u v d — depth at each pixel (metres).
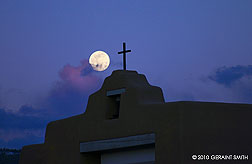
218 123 43.78
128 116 47.28
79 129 52.19
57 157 54.44
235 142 44.09
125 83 49.16
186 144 42.00
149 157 45.88
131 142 46.34
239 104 45.47
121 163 48.72
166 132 43.28
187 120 42.62
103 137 49.28
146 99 47.66
